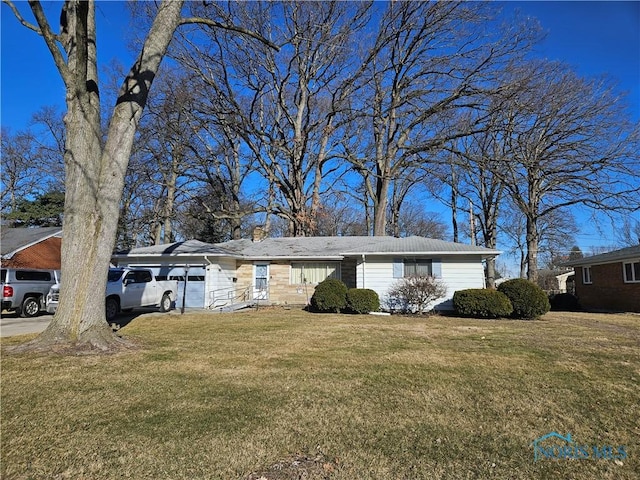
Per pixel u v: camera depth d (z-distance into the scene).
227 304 19.55
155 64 8.45
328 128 25.84
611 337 9.58
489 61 20.25
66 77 7.56
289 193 26.80
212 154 26.14
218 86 23.55
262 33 21.33
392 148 25.28
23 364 6.21
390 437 3.58
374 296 15.79
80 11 7.05
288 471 2.97
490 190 31.23
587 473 2.98
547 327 11.71
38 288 15.36
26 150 31.55
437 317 14.75
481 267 16.88
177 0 8.76
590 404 4.51
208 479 2.87
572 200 24.48
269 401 4.55
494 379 5.54
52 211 30.44
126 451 3.29
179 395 4.77
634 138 20.95
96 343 7.32
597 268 21.11
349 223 44.47
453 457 3.21
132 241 31.97
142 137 23.00
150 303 15.27
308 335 9.69
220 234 34.28
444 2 20.19
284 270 20.42
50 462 3.11
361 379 5.51
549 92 20.97
